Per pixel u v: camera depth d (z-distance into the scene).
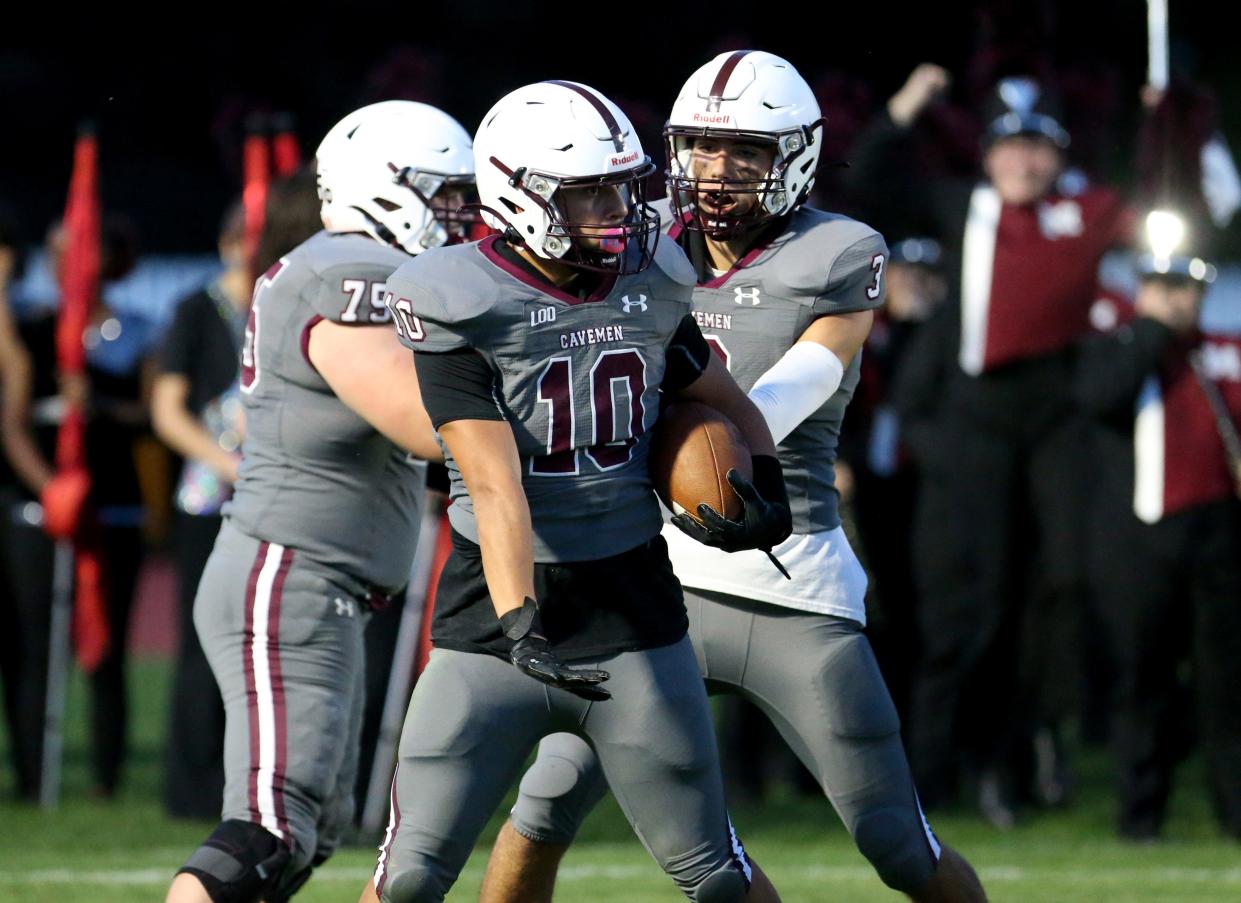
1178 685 24.83
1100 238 25.67
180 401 25.48
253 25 85.06
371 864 22.19
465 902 20.28
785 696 14.74
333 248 14.80
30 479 27.62
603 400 12.83
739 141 14.27
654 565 13.20
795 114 14.34
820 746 14.62
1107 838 24.94
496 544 12.34
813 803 27.95
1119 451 24.95
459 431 12.59
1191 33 90.06
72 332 27.62
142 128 84.25
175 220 78.81
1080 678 26.83
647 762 13.02
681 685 13.08
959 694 25.94
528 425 12.79
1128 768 24.70
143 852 23.56
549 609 12.95
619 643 12.95
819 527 14.88
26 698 27.77
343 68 84.62
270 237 16.33
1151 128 27.55
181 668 26.16
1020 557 25.78
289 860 14.23
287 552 14.84
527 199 12.55
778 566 13.34
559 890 20.42
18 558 27.73
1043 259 25.42
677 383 13.37
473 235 15.90
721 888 13.33
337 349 14.48
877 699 14.63
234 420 25.38
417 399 14.21
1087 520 25.20
